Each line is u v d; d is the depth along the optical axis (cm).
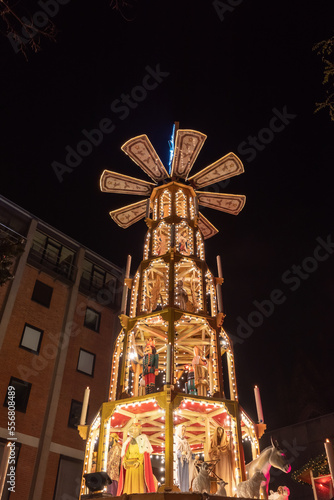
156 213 1465
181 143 1469
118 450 1143
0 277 1054
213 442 1065
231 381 1164
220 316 1197
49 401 2211
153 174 1545
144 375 1140
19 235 2484
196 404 1035
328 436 2278
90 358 2539
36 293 2475
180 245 1451
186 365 1358
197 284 1390
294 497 2252
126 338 1158
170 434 914
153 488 952
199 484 870
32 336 2328
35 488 1934
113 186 1556
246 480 902
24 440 2031
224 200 1600
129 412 1078
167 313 1138
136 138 1452
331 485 1366
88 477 834
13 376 2142
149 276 1392
